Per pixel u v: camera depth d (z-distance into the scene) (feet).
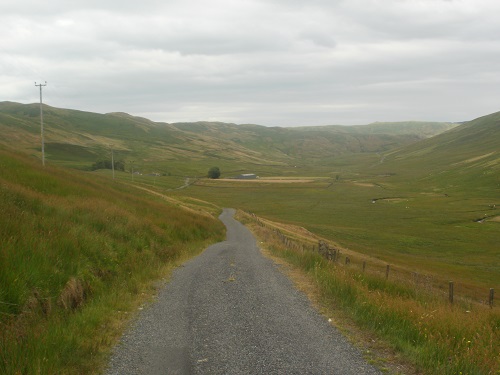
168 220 98.02
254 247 89.30
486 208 388.37
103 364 22.24
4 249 29.50
